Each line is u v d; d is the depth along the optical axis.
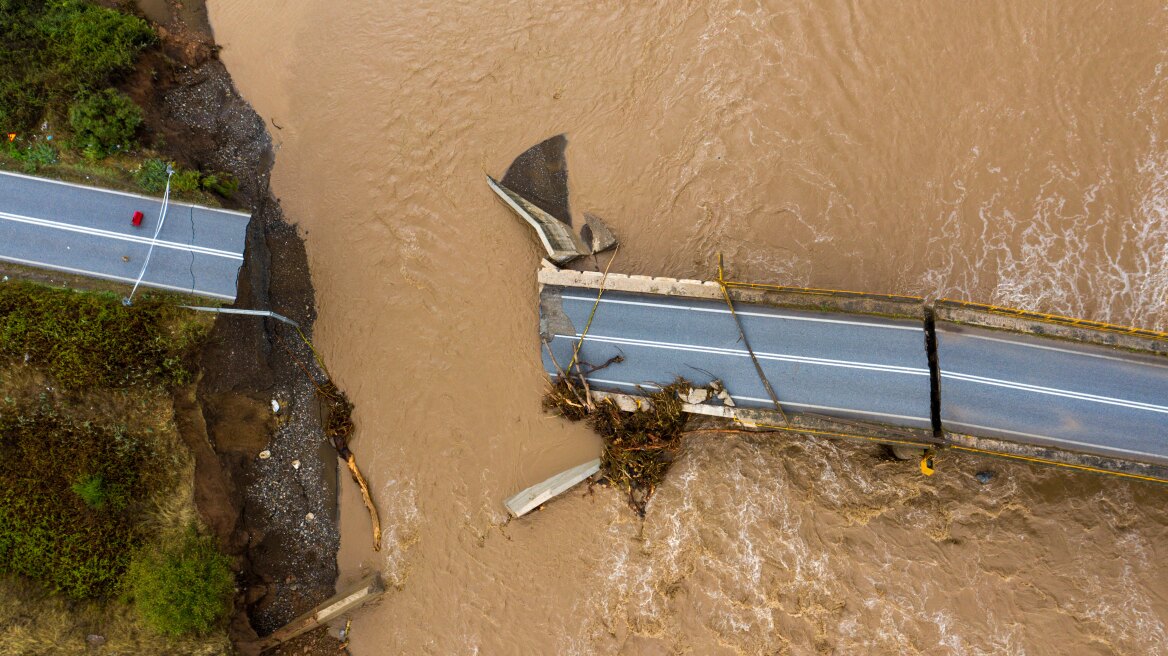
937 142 24.66
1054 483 22.92
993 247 24.17
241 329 23.34
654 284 22.88
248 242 23.97
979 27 24.88
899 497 23.28
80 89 22.81
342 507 25.27
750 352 22.11
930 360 21.58
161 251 22.95
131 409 21.58
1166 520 22.50
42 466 21.14
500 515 24.78
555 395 23.61
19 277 22.38
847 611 23.23
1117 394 20.69
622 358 22.98
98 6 24.58
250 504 24.19
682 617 23.73
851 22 25.23
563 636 24.20
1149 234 23.55
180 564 21.66
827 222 24.62
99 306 21.50
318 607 24.16
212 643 22.16
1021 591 22.81
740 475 23.86
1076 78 24.36
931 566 23.11
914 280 24.25
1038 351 21.14
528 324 25.02
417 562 25.00
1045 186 24.17
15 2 23.38
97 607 21.31
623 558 24.17
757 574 23.55
